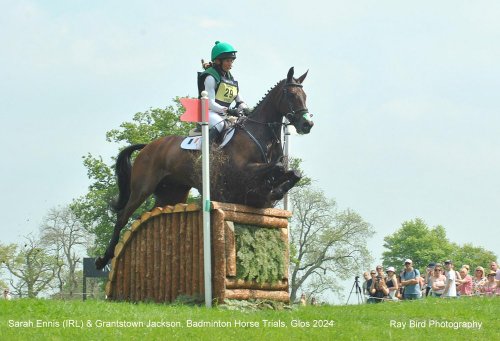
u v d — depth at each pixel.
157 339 8.68
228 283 12.15
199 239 12.56
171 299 12.89
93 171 36.56
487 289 17.03
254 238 12.64
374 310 12.23
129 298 13.68
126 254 13.84
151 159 14.34
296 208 45.53
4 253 36.19
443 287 17.02
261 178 12.38
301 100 12.60
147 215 13.41
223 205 12.30
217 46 13.39
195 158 13.27
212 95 13.22
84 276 21.67
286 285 13.13
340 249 45.56
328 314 11.30
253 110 13.02
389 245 69.75
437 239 68.50
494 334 10.44
